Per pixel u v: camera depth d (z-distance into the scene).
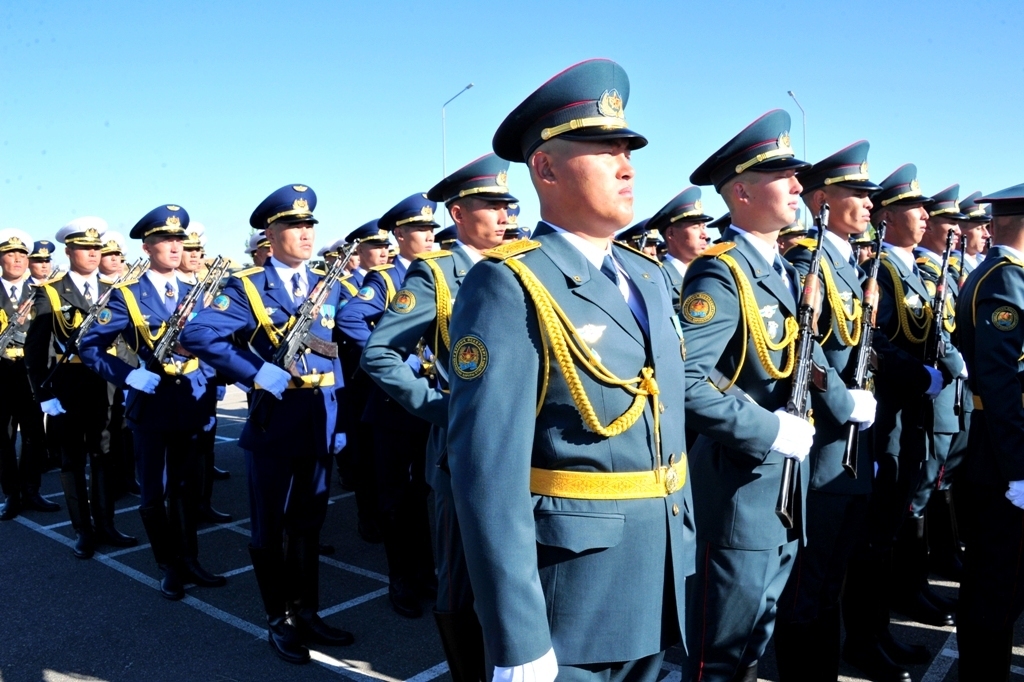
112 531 5.74
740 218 3.05
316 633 4.10
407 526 4.54
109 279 7.66
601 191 1.96
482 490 1.72
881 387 4.01
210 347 3.97
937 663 3.83
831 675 3.22
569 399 1.87
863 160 3.56
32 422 6.75
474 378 1.78
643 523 1.92
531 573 1.72
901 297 4.16
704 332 2.74
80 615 4.49
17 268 7.64
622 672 1.99
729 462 2.82
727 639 2.85
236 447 9.26
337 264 4.35
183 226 5.38
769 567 2.83
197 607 4.60
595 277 1.96
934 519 5.03
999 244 3.36
